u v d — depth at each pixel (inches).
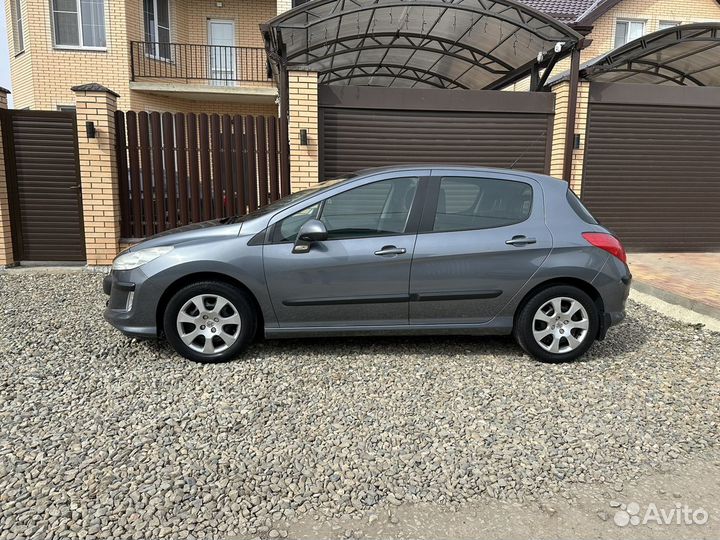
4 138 305.7
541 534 97.7
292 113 318.7
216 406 140.4
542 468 117.1
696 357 184.1
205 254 163.9
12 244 314.7
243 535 95.5
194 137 315.0
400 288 169.2
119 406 139.6
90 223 308.2
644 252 368.2
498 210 175.2
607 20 652.1
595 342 198.7
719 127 359.9
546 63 365.1
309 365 169.3
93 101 297.6
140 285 164.2
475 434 129.6
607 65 336.8
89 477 109.2
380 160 337.4
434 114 337.7
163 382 154.4
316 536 95.8
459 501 106.3
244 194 324.2
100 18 558.3
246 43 648.4
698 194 365.4
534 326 174.2
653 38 321.1
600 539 96.7
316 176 325.4
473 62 405.7
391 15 335.6
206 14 636.1
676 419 139.7
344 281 167.5
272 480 110.4
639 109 351.6
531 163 349.1
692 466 119.5
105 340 189.9
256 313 171.6
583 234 174.7
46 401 141.7
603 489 111.0
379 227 170.2
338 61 458.6
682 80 418.9
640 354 186.4
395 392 151.4
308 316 169.6
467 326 174.4
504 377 163.5
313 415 137.3
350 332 172.2
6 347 181.9
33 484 106.7
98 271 307.7
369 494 107.3
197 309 167.8
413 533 97.4
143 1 585.3
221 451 120.2
